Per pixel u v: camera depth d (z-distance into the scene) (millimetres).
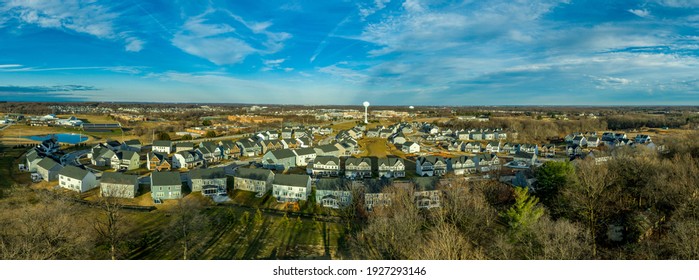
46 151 138375
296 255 60062
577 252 44812
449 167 127125
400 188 80438
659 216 64438
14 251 46938
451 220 65562
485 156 129750
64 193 90812
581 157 147750
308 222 76438
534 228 50875
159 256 59250
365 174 117188
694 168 79062
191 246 63344
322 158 120312
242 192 96875
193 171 97438
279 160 126562
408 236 56031
